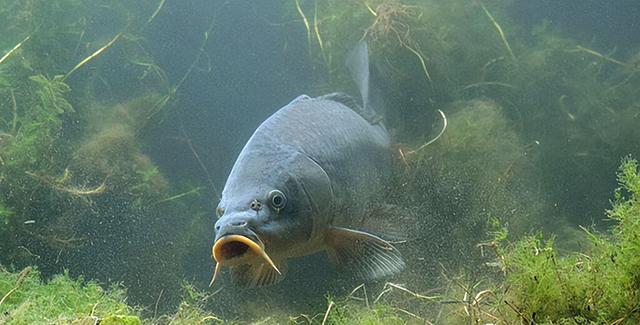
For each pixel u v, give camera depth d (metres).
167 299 1.98
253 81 3.49
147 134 2.64
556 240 2.03
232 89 3.46
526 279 1.36
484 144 2.16
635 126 2.69
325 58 2.52
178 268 2.13
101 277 2.04
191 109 3.20
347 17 2.47
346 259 1.57
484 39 2.71
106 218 2.13
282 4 3.29
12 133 2.06
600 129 2.73
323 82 2.68
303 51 3.29
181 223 2.30
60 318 1.39
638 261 1.32
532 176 2.38
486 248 1.74
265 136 1.51
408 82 2.38
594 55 2.95
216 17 3.51
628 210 1.36
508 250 1.46
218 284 1.89
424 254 1.83
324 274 1.83
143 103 2.59
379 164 1.71
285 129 1.53
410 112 2.35
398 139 2.06
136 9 2.92
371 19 2.44
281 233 1.46
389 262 1.55
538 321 1.35
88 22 2.69
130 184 2.23
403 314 1.58
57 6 2.32
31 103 2.13
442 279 1.75
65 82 2.42
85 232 2.10
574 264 1.38
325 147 1.56
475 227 1.97
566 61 2.88
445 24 2.57
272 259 1.48
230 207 1.44
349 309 1.55
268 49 3.47
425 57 2.36
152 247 2.14
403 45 2.33
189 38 3.51
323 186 1.52
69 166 2.15
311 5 2.79
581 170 2.65
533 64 2.75
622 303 1.32
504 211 2.07
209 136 3.13
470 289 1.47
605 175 2.67
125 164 2.27
